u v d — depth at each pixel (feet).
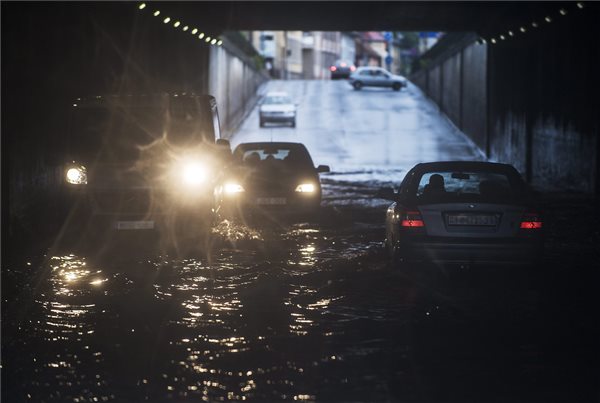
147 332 62.34
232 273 88.12
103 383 49.32
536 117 235.20
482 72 319.06
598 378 50.67
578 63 195.31
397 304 72.64
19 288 79.87
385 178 232.12
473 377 50.70
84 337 60.75
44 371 51.93
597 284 82.94
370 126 386.32
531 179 240.73
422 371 51.93
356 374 51.19
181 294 76.89
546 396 47.14
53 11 137.69
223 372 51.60
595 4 181.27
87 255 100.78
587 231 126.00
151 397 46.65
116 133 117.91
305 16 269.03
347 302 73.46
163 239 114.73
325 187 205.77
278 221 133.39
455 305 72.28
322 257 98.99
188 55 255.70
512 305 72.43
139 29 193.57
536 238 83.41
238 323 65.21
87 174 115.24
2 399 46.26
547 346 58.34
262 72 581.94
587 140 189.16
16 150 117.80
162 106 119.96
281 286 80.89
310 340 59.72
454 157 301.22
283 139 343.05
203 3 216.74
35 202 127.75
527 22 234.17
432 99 496.23
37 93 129.29
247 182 130.62
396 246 86.53
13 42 118.62
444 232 83.66
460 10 250.78
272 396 46.80
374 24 295.48
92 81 159.74
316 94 524.11
